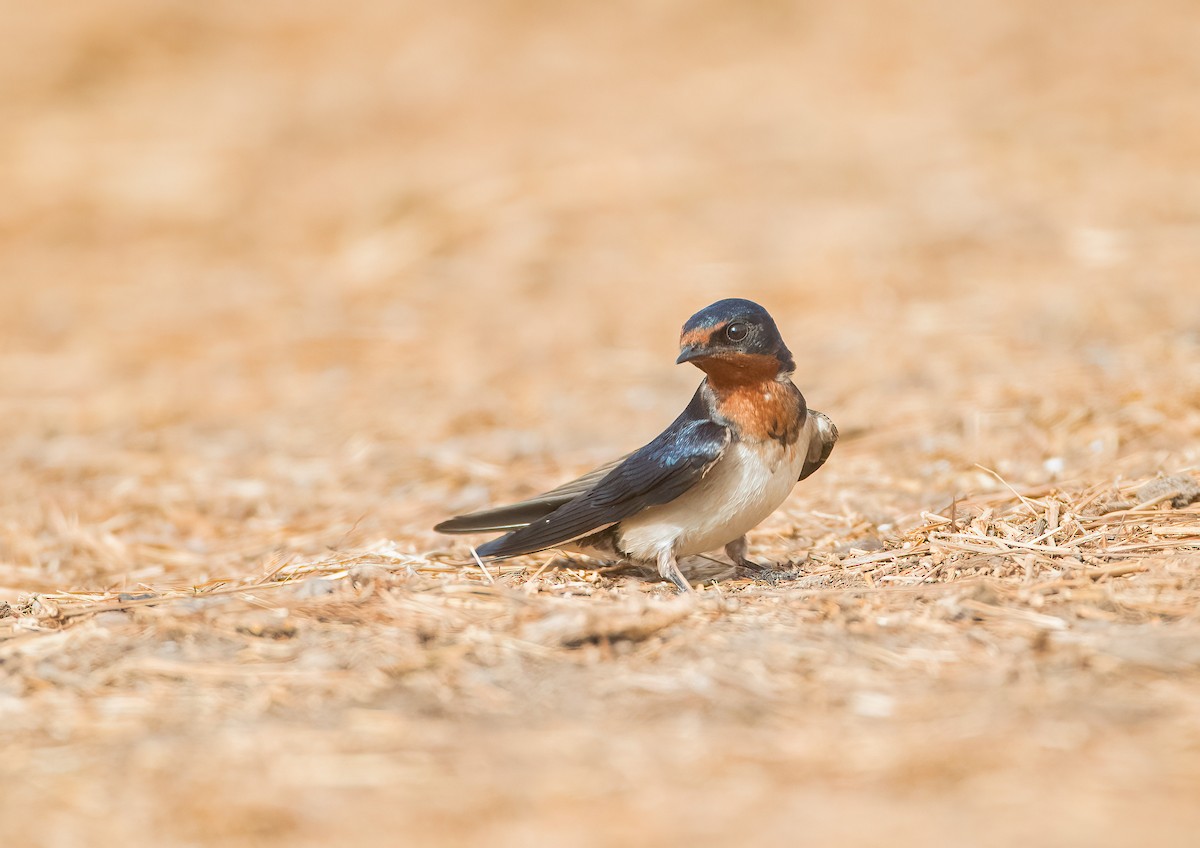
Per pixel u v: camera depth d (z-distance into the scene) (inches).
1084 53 1087.0
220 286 848.3
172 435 613.9
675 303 744.3
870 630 299.6
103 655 299.1
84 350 755.4
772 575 371.6
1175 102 956.6
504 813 227.1
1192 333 591.8
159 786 240.1
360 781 239.6
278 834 223.1
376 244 886.4
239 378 694.5
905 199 846.5
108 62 1305.4
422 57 1320.1
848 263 759.1
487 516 394.6
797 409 357.7
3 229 975.6
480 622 308.5
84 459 585.9
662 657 288.7
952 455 486.9
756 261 785.6
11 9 1395.2
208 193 1021.2
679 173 938.1
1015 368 581.6
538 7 1417.3
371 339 738.8
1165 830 211.3
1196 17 1139.9
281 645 300.4
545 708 267.1
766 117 1042.7
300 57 1350.9
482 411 617.3
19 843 222.1
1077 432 488.7
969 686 268.2
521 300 774.5
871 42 1196.5
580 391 636.7
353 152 1085.1
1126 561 342.6
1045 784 227.6
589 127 1071.6
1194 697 256.8
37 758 252.4
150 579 427.2
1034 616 303.0
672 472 351.9
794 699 267.0
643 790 233.1
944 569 352.2
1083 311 644.1
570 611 305.6
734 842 214.2
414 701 272.4
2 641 312.7
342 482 535.2
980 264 735.7
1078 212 789.2
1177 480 395.9
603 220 874.8
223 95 1245.1
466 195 941.2
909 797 226.4
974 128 953.5
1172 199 791.7
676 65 1222.3
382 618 312.7
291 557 430.0
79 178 1061.1
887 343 643.5
